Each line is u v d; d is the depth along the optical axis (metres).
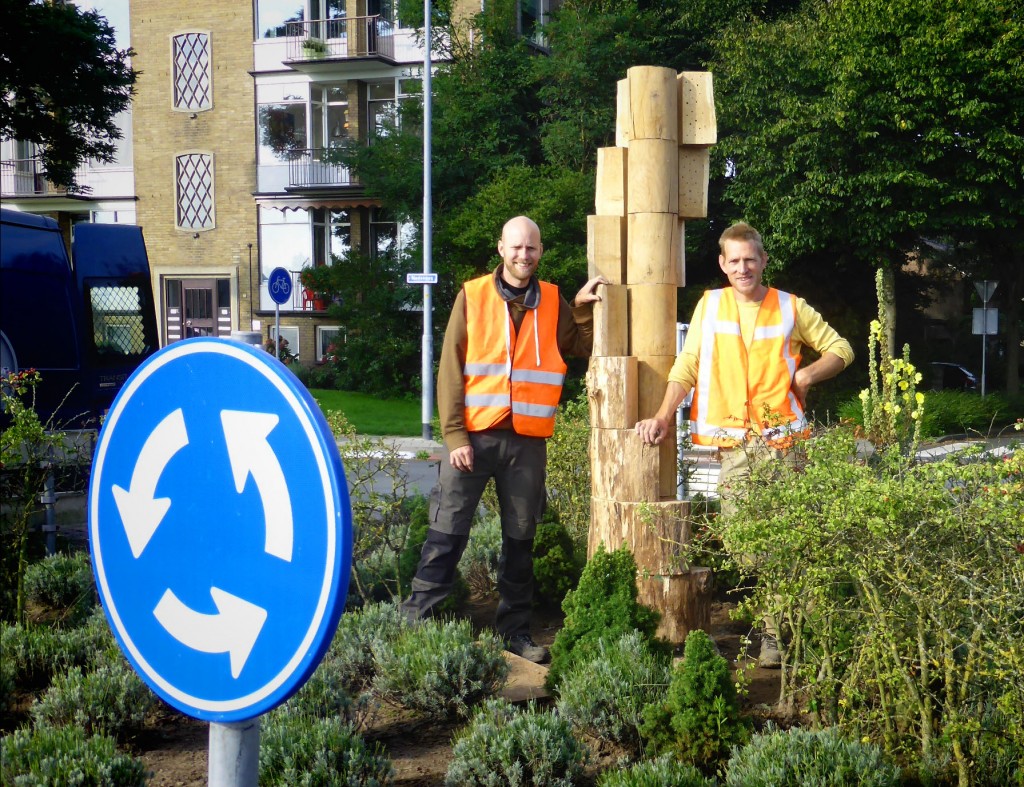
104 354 12.99
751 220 23.88
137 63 33.91
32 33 19.22
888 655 3.22
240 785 1.61
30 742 3.02
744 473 3.85
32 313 11.98
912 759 3.12
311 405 1.47
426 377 20.25
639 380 4.43
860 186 21.69
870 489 2.97
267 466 1.52
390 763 3.15
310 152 32.78
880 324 4.05
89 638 4.29
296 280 33.22
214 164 33.69
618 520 4.29
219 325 34.25
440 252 25.84
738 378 4.32
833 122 21.66
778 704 3.63
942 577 2.96
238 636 1.56
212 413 1.58
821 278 26.95
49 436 4.97
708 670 3.25
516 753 3.11
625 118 4.46
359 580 5.17
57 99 20.30
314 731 3.17
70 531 8.16
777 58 22.67
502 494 4.48
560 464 6.01
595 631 3.83
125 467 1.68
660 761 2.95
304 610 1.49
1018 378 28.30
